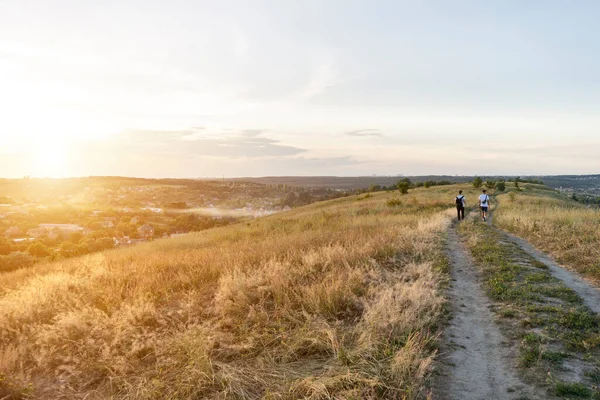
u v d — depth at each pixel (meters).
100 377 4.65
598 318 5.64
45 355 5.07
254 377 4.30
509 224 17.45
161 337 5.50
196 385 4.16
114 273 9.67
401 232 14.67
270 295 7.30
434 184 81.25
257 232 22.94
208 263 10.09
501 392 3.99
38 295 7.60
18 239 101.81
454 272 9.38
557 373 4.24
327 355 4.92
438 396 3.96
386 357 4.57
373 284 7.74
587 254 9.73
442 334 5.55
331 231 16.69
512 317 5.98
